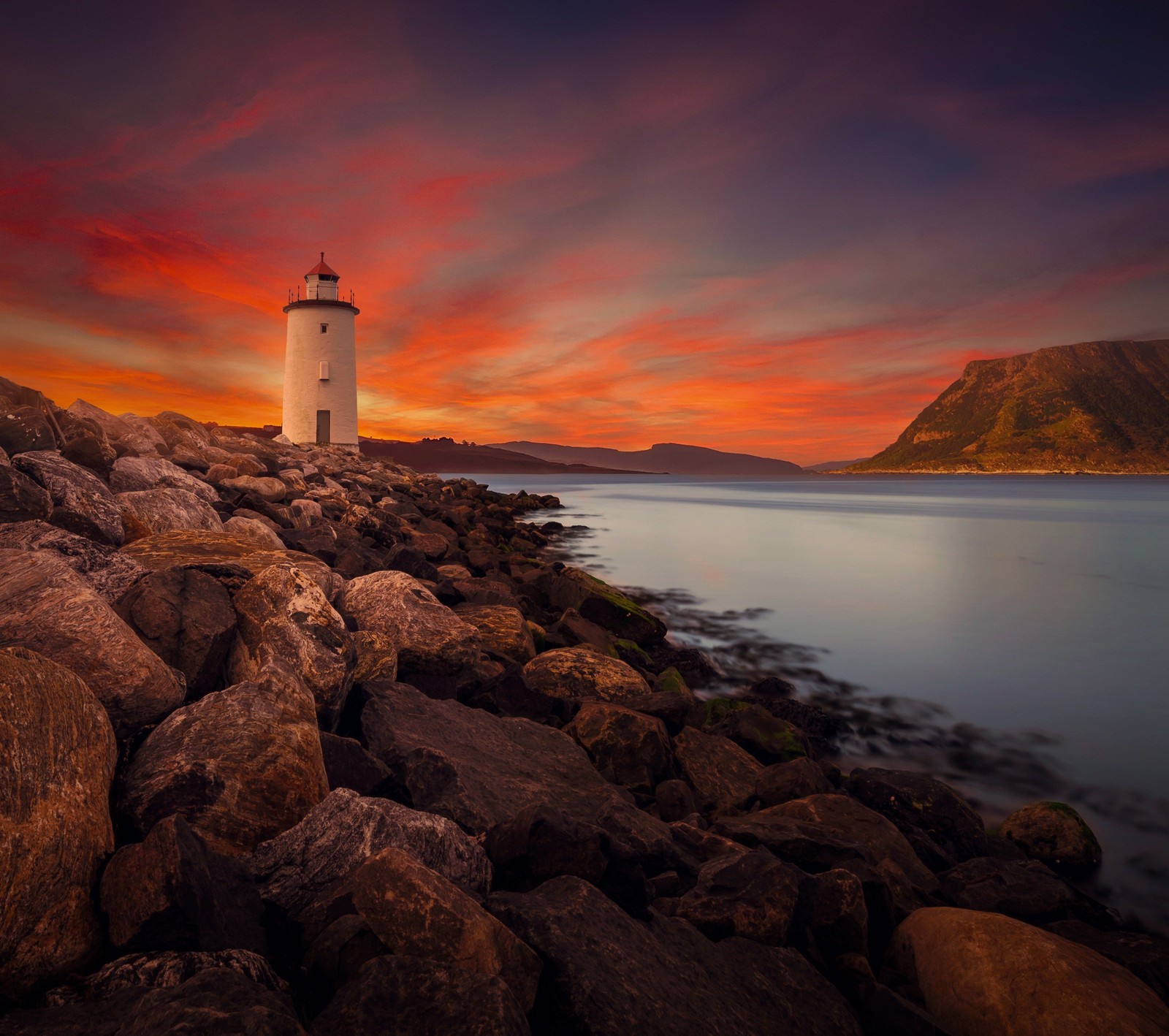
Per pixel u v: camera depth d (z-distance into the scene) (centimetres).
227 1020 238
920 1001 443
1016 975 411
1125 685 1293
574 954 341
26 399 1326
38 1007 268
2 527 602
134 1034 237
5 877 268
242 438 3416
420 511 2970
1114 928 568
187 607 560
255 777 398
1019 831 718
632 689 877
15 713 307
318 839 377
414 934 306
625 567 2675
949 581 2389
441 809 493
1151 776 926
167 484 1259
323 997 313
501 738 663
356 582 887
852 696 1229
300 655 557
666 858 502
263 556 789
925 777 765
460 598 1209
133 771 385
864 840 623
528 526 4006
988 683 1305
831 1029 382
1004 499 8725
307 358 5088
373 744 567
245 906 338
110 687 430
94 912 304
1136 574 2547
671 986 354
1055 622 1789
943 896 577
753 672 1352
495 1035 260
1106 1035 372
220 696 436
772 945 430
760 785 743
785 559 2927
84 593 465
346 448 4969
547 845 425
